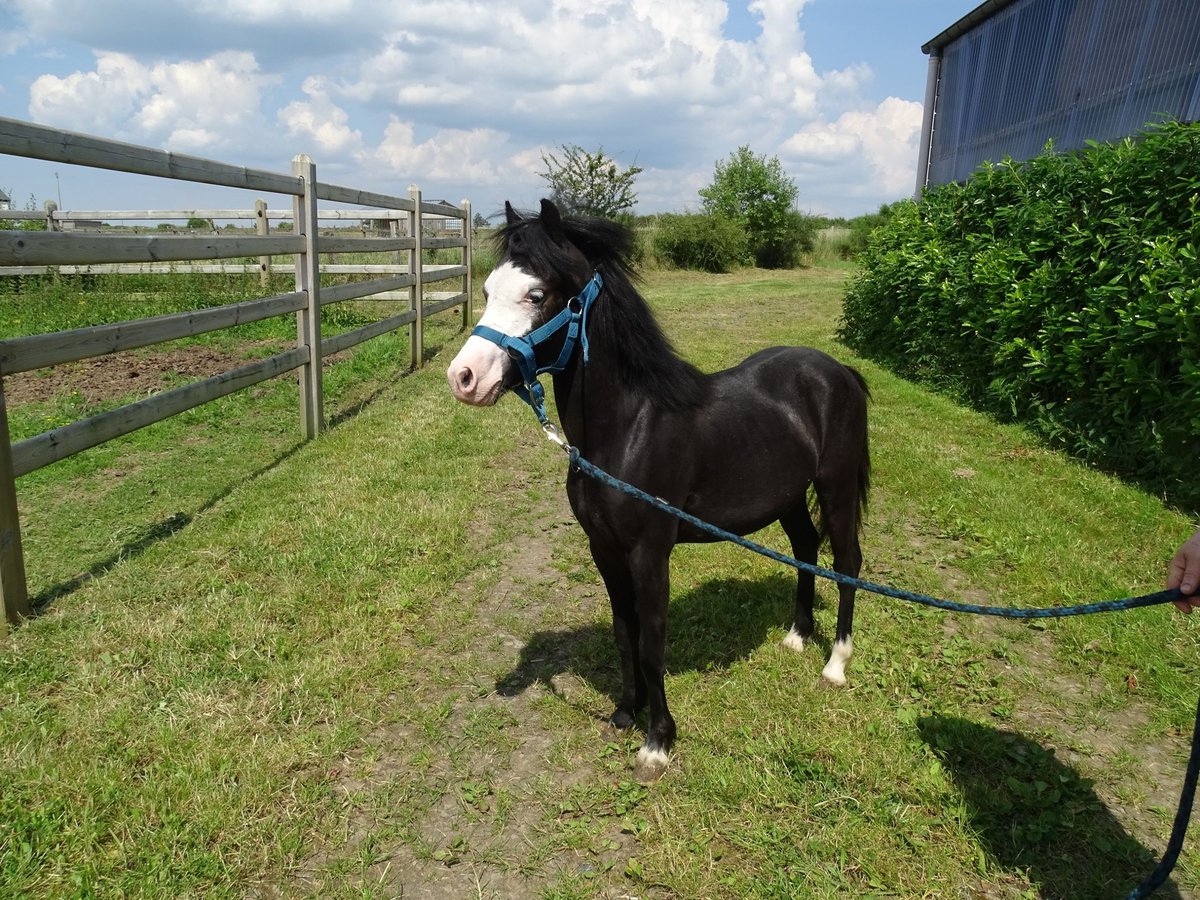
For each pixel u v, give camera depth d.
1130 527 4.82
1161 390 5.39
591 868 2.36
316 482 5.38
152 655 3.32
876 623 3.78
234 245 5.11
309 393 6.44
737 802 2.61
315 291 6.42
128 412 4.26
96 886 2.21
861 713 3.09
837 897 2.26
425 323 12.98
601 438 2.53
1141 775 2.77
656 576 2.61
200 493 5.18
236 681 3.18
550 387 8.47
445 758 2.85
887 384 9.10
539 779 2.74
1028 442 6.66
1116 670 3.38
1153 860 2.39
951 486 5.62
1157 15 7.55
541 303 2.34
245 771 2.67
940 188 10.54
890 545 4.77
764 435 2.91
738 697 3.19
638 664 3.05
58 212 12.96
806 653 3.53
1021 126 10.02
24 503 4.96
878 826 2.50
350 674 3.26
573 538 4.84
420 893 2.27
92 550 4.30
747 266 28.89
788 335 12.64
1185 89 7.16
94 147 3.83
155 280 12.96
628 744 2.93
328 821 2.52
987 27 10.87
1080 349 6.07
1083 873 2.36
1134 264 5.82
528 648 3.59
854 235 32.97
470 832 2.51
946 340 8.66
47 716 2.88
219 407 7.25
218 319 5.02
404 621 3.74
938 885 2.29
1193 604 1.75
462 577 4.25
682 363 2.72
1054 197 7.15
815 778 2.71
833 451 3.21
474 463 6.01
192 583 3.92
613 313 2.49
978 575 4.32
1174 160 5.71
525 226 2.39
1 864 2.24
